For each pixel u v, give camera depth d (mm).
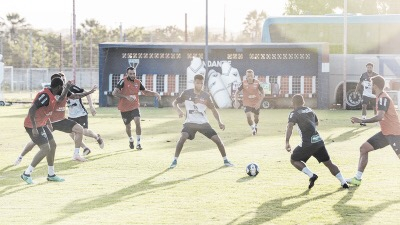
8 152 26547
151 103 62406
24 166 22484
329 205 15586
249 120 33125
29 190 17859
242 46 58781
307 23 58812
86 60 128125
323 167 21656
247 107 33219
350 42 57438
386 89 55375
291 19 59125
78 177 20031
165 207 15453
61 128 22953
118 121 43156
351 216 14375
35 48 128875
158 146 28312
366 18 56906
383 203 15781
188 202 16047
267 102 59500
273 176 19938
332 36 58438
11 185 18703
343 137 31844
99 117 47094
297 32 59125
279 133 34188
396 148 17578
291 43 57438
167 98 62406
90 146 28484
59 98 22359
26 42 130750
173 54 61375
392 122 17578
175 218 14266
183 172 20875
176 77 61062
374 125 38875
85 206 15625
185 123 22094
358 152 25812
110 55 61875
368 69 39375
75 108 24906
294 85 59062
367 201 16031
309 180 17641
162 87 61375
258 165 21578
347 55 57438
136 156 24938
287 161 23266
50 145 19203
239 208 15305
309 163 22547
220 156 24750
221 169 21453
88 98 25047
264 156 24688
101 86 61469
